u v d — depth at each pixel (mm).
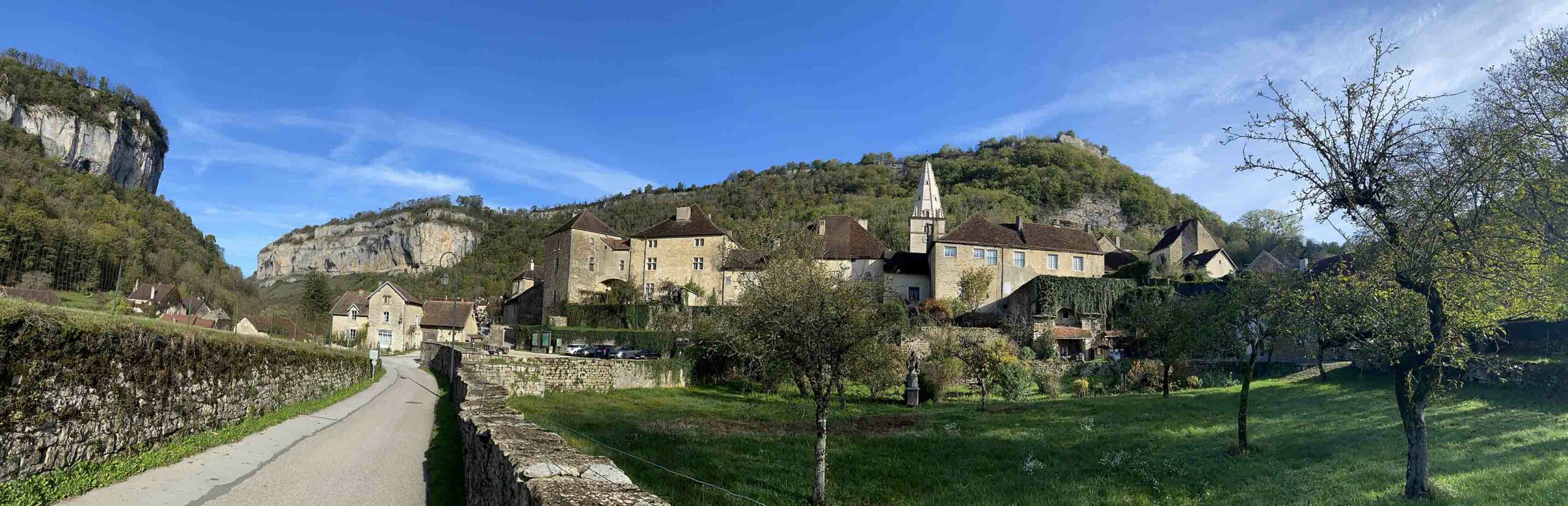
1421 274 10789
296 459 12664
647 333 50406
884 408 28047
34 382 8492
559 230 70375
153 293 40844
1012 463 15648
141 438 10992
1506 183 10750
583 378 32500
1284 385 29344
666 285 66062
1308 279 14633
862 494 12789
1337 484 12562
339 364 27328
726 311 16531
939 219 69375
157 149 135500
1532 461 12586
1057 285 49156
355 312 80750
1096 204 153875
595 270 68562
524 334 60344
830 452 16703
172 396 12062
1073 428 20922
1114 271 62531
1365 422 18656
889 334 15023
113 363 10211
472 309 83188
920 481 13789
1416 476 11281
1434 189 10812
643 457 15211
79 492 8828
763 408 27297
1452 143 10695
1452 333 11031
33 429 8445
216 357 14031
